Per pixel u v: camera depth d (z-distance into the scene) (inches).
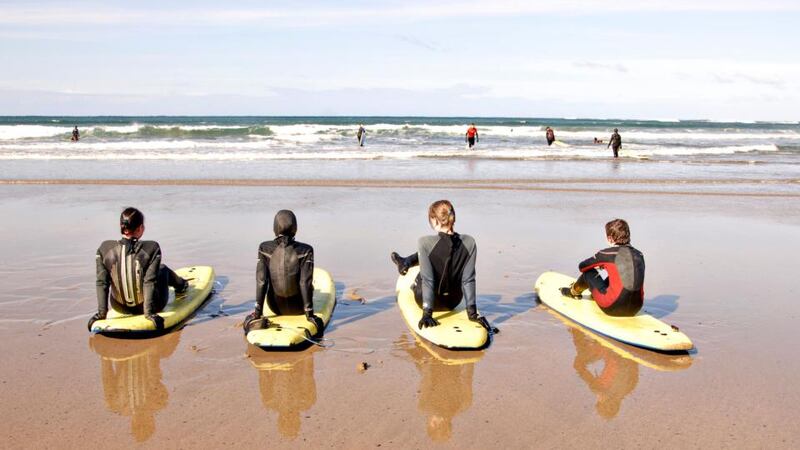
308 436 152.3
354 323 238.2
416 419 162.1
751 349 215.9
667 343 209.6
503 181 697.0
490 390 180.7
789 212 522.0
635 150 1221.1
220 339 219.3
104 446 146.1
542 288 274.5
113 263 218.7
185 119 4347.9
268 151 1063.6
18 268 306.8
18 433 151.8
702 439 153.4
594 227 437.4
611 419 163.5
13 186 608.4
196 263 322.3
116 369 191.9
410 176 732.7
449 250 223.5
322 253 347.9
